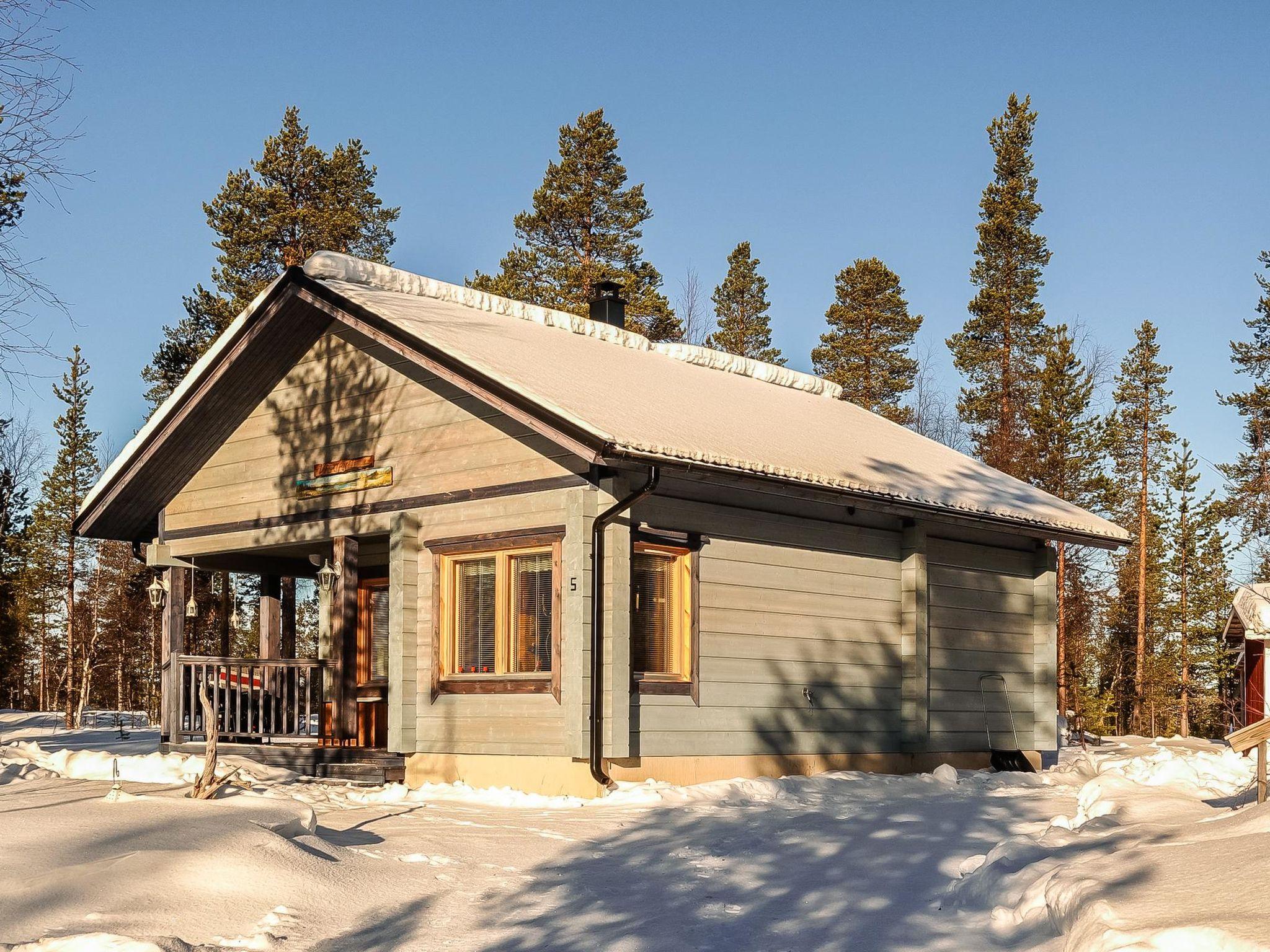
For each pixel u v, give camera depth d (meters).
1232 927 5.36
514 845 10.04
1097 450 41.66
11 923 6.72
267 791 13.22
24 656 56.22
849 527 16.73
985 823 11.60
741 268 49.16
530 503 14.12
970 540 18.75
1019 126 43.78
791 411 19.89
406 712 14.97
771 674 15.40
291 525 17.12
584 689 13.25
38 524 52.66
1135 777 13.67
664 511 14.29
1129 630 52.22
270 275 35.94
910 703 17.06
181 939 6.74
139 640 50.75
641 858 9.52
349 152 38.44
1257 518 34.47
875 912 7.79
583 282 39.19
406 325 14.56
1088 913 6.22
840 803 13.27
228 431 18.23
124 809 9.62
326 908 7.63
